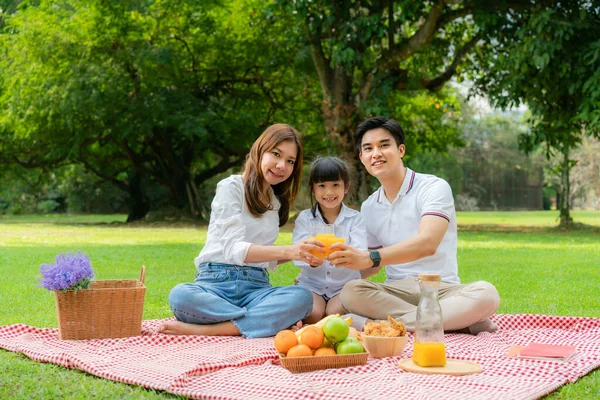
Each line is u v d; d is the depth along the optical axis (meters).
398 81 17.34
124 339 3.87
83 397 2.70
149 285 6.93
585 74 14.86
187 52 21.00
